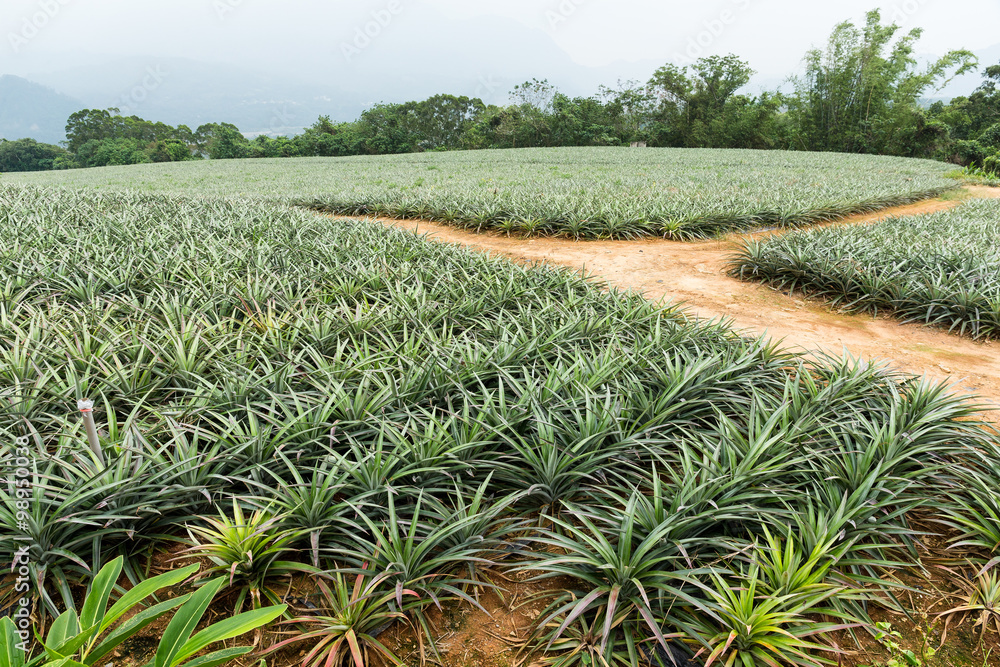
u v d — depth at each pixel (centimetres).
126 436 315
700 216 1303
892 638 248
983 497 319
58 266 657
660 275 961
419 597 255
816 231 1104
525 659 235
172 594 259
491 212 1334
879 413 404
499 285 677
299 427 347
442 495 328
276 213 1148
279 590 264
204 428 365
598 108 6900
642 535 279
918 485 325
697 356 471
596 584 257
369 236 939
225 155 7375
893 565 264
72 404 369
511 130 6862
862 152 5166
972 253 824
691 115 6188
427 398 410
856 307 770
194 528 264
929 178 2464
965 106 5897
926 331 680
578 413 359
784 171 2769
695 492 284
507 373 419
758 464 331
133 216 979
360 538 266
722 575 269
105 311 530
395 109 7794
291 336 500
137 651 232
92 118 8088
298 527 283
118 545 277
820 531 270
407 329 560
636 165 3275
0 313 507
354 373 436
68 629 193
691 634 232
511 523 317
